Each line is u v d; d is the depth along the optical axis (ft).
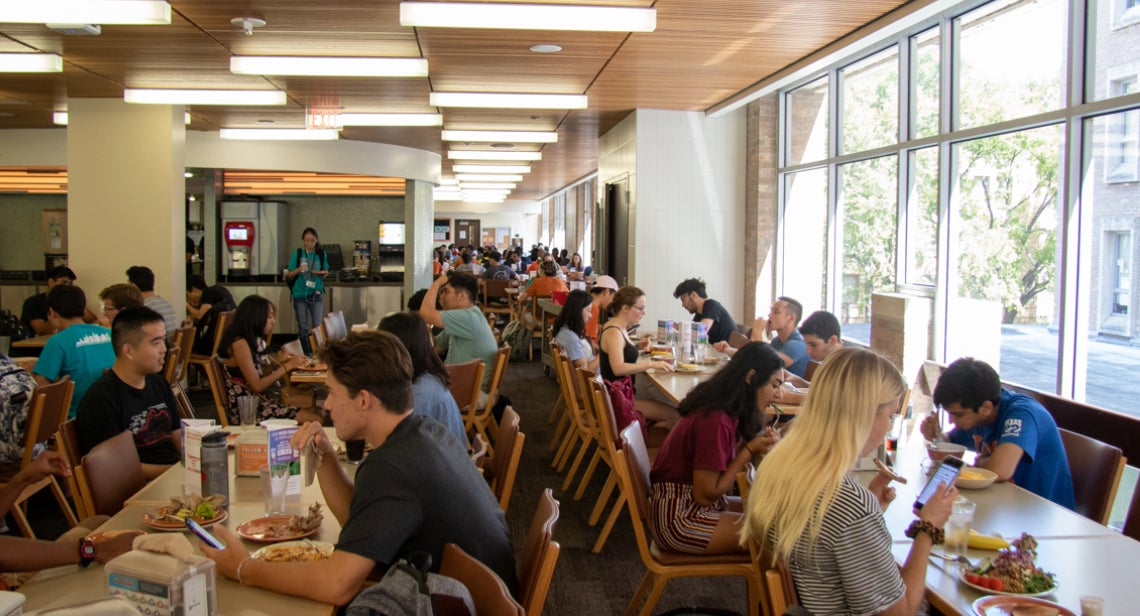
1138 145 13.65
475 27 16.46
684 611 10.77
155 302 23.36
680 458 10.24
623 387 15.57
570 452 19.08
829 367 6.66
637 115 28.58
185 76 23.20
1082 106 14.57
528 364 35.55
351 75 20.94
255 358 17.66
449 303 18.70
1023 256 16.48
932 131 19.52
